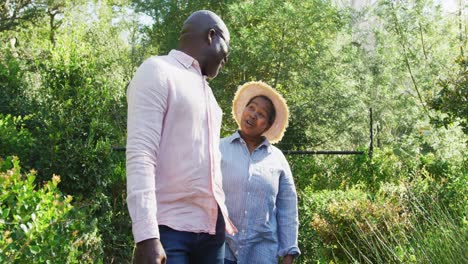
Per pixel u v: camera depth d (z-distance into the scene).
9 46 7.41
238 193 3.75
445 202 6.80
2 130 5.73
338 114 16.70
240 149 3.86
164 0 18.39
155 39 19.98
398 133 21.47
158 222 2.38
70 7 23.34
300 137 16.64
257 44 16.20
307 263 6.46
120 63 20.38
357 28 20.75
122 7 21.86
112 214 6.31
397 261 4.15
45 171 5.76
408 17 18.52
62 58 6.24
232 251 3.73
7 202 3.65
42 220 3.52
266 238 3.79
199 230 2.40
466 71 7.29
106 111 6.47
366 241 4.67
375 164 11.45
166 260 2.31
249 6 16.89
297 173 11.41
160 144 2.34
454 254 3.65
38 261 3.43
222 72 16.36
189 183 2.37
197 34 2.54
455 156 14.11
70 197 3.96
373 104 19.55
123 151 7.04
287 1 17.00
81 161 5.86
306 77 16.67
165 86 2.32
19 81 6.91
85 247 4.79
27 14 23.73
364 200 6.54
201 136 2.41
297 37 16.86
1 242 3.08
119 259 6.14
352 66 19.31
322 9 16.83
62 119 5.90
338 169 11.96
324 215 6.46
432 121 7.61
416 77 19.17
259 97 3.95
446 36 18.36
